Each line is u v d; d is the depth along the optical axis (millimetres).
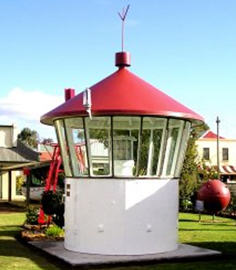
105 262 12781
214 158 56406
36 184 38688
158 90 15125
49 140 43844
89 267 12594
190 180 32500
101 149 13891
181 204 32625
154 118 13828
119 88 14367
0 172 42000
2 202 37938
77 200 14242
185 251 14312
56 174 20938
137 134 13805
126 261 13000
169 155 14297
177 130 14438
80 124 14141
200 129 32812
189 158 32969
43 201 18547
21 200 40906
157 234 13984
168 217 14258
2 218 25797
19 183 49562
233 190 31016
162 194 14141
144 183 13906
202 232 20719
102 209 13805
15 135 38719
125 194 13727
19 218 25812
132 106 13508
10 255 14414
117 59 15508
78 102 14188
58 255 13625
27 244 16375
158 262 13359
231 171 55844
